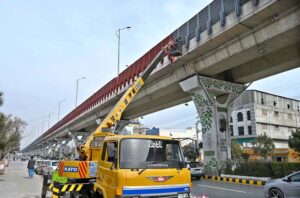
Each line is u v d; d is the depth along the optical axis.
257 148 53.25
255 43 19.50
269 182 12.92
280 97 71.25
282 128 68.81
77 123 61.94
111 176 7.22
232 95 26.77
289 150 53.47
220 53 22.12
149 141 7.55
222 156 25.12
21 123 60.31
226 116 26.44
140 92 33.31
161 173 7.16
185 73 25.98
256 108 64.06
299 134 39.69
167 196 7.09
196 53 23.47
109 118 11.67
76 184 9.73
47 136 105.25
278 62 21.86
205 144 25.59
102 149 8.37
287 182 12.05
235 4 18.98
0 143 40.81
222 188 18.34
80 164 9.92
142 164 7.15
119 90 33.97
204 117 25.44
